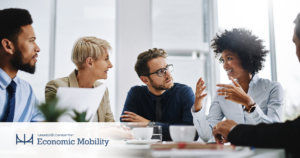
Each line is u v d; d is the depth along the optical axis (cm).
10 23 169
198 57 382
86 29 366
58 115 75
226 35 182
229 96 142
